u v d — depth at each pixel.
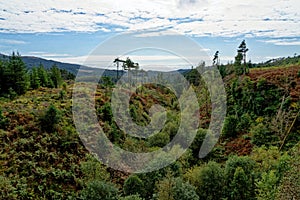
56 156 31.92
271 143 40.53
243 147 41.72
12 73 46.69
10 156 29.72
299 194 16.36
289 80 51.72
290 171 18.77
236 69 62.75
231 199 27.09
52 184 28.55
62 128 35.81
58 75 62.28
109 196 23.50
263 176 24.61
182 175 29.52
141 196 26.88
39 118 35.53
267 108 47.91
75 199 27.06
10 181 26.53
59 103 42.81
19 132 33.09
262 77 55.09
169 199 23.19
